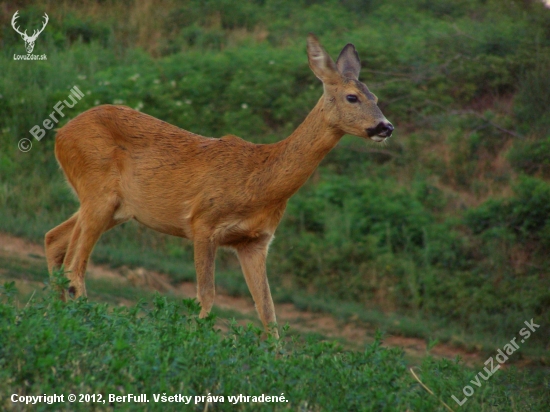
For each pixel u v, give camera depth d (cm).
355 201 2422
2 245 2067
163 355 882
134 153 1339
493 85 2883
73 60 2923
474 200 2478
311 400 918
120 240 2323
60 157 1390
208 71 2878
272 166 1282
